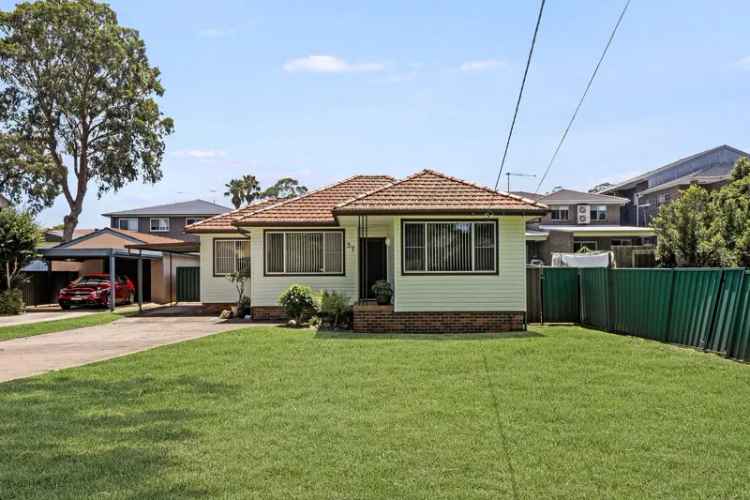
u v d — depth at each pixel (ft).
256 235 66.23
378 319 53.88
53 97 128.06
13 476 16.94
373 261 65.77
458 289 54.19
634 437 20.44
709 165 143.54
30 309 90.63
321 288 66.03
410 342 44.32
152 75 139.44
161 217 159.33
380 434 20.89
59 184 135.64
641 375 31.14
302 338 47.01
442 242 54.34
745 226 71.92
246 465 17.87
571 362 35.22
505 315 54.08
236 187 192.75
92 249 84.74
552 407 24.53
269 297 66.33
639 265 84.69
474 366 33.99
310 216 65.41
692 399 25.76
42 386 29.68
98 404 25.73
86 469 17.54
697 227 78.43
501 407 24.57
